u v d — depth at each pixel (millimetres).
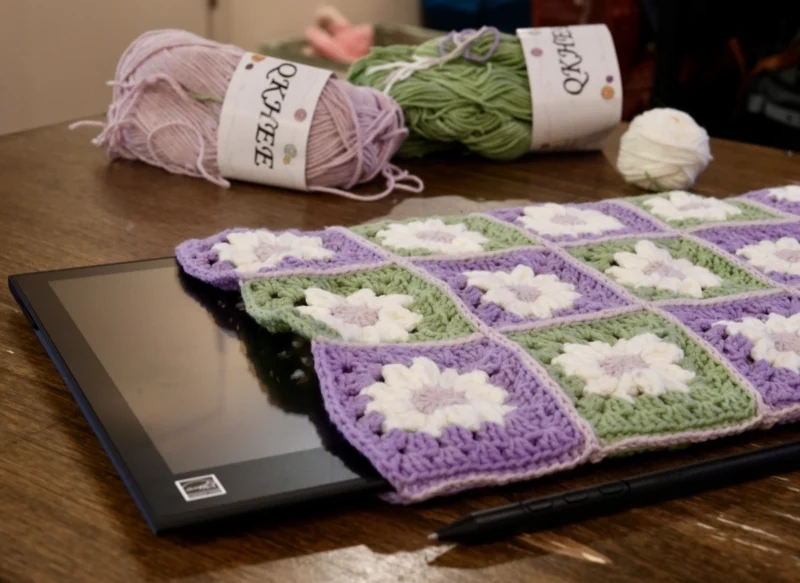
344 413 415
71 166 795
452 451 396
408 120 816
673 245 640
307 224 707
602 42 856
